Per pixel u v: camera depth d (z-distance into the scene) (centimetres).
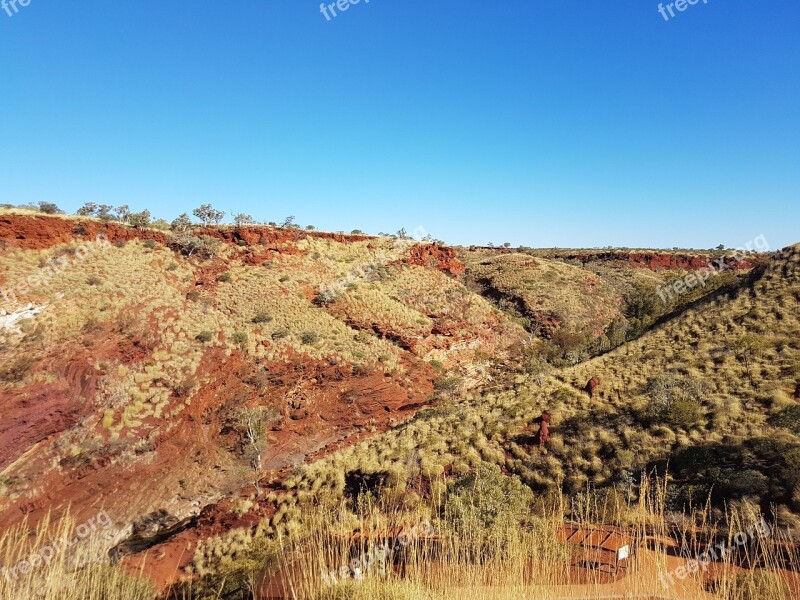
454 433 2330
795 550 848
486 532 753
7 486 2330
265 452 3130
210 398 3262
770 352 2216
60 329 3016
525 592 595
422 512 1090
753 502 1191
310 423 3512
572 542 832
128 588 748
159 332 3450
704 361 2348
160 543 1934
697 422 1744
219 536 1889
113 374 3002
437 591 589
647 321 4912
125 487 2597
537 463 1873
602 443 1853
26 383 2627
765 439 1488
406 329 4884
